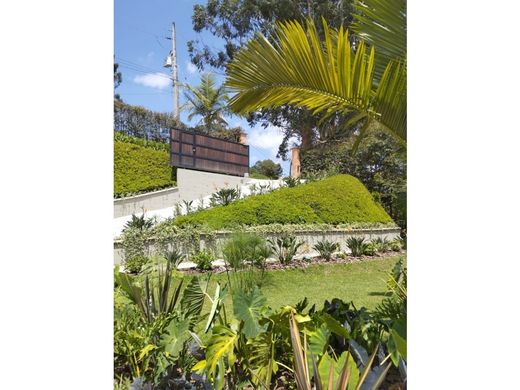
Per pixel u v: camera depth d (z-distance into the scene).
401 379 2.13
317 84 2.28
